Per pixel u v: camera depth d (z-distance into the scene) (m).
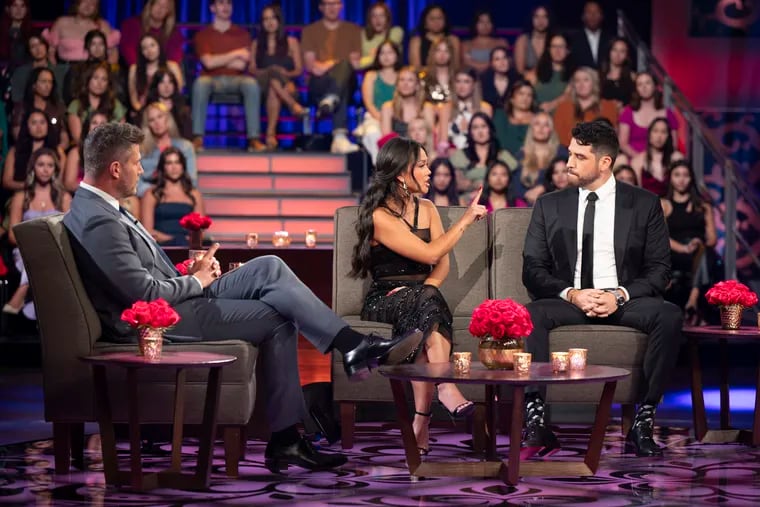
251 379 9.10
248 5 25.30
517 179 21.50
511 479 8.72
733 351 20.06
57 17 23.44
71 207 9.20
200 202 20.88
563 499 8.20
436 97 22.00
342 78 22.95
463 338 11.07
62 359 9.04
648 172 21.75
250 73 23.12
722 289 10.81
